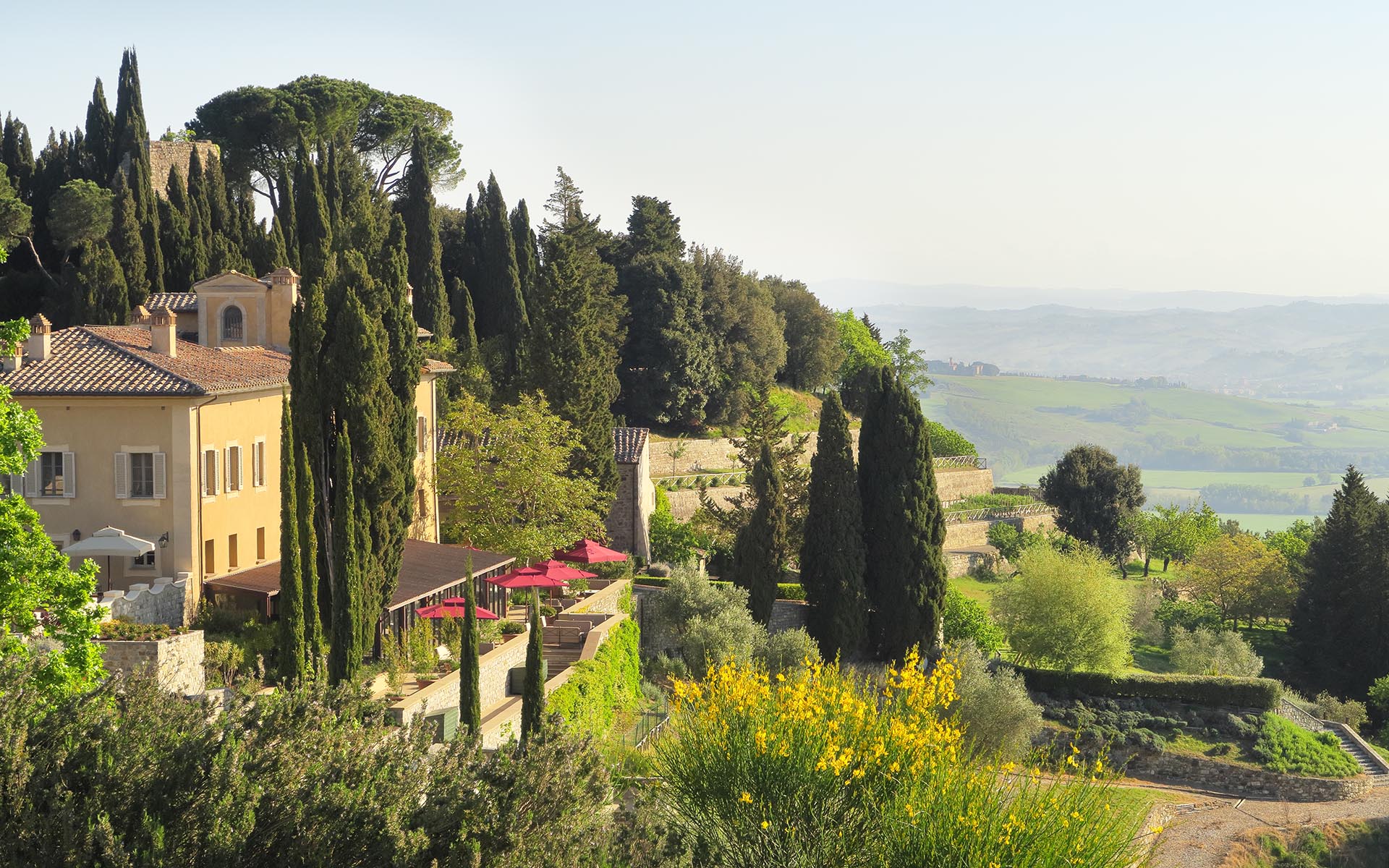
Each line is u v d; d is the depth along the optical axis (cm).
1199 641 7794
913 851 1673
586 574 5841
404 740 1537
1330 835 5466
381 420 3850
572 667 4284
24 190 8156
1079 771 1800
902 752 1789
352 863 1298
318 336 3778
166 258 7381
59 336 4206
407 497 4000
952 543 10031
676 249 10800
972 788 1725
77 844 1186
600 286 9331
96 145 8500
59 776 1288
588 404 6775
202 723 1479
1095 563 7106
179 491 3888
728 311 10325
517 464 5841
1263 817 5638
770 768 1812
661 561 7369
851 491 6200
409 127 10212
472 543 5819
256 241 7856
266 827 1294
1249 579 9612
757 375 10481
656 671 5434
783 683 2000
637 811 1686
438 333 8031
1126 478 10962
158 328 4250
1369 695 7938
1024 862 1609
